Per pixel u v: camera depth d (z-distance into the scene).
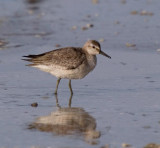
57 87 15.96
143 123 12.69
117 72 18.17
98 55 20.36
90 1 31.73
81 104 14.62
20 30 24.20
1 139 11.63
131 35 23.27
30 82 17.03
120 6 30.00
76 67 15.60
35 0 31.64
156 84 16.58
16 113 13.73
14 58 20.03
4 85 16.59
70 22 26.08
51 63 15.74
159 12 27.92
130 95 15.41
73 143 11.32
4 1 31.03
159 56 20.08
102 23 25.81
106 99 15.05
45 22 25.98
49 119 13.17
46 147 11.09
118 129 12.25
